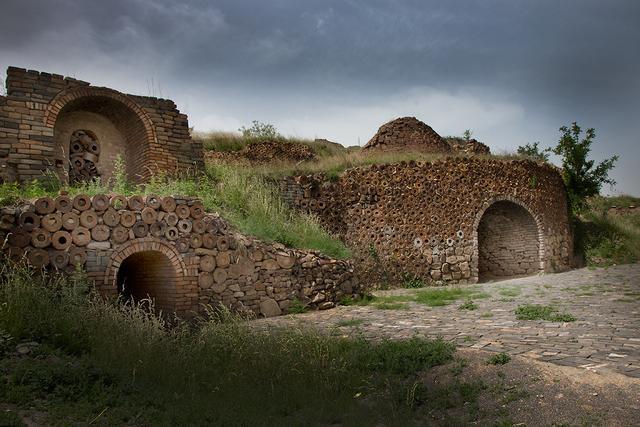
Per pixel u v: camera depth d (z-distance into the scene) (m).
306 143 27.53
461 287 14.62
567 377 5.22
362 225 17.08
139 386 5.18
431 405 5.20
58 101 12.14
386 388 5.70
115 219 8.88
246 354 6.43
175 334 7.44
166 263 9.63
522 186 19.22
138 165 13.93
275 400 5.36
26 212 8.07
